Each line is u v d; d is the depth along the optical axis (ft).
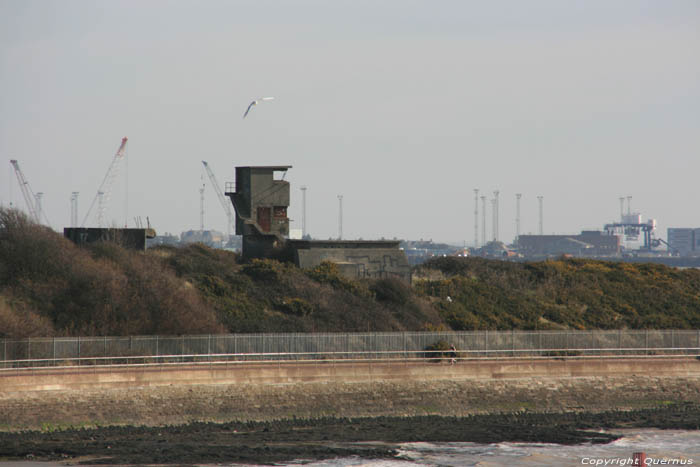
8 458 627.05
